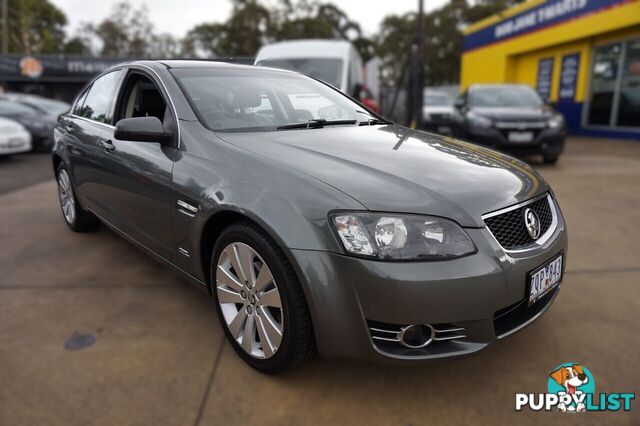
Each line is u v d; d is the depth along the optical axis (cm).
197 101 266
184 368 226
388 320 181
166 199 250
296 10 3697
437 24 3794
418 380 219
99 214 349
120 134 241
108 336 254
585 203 534
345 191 190
